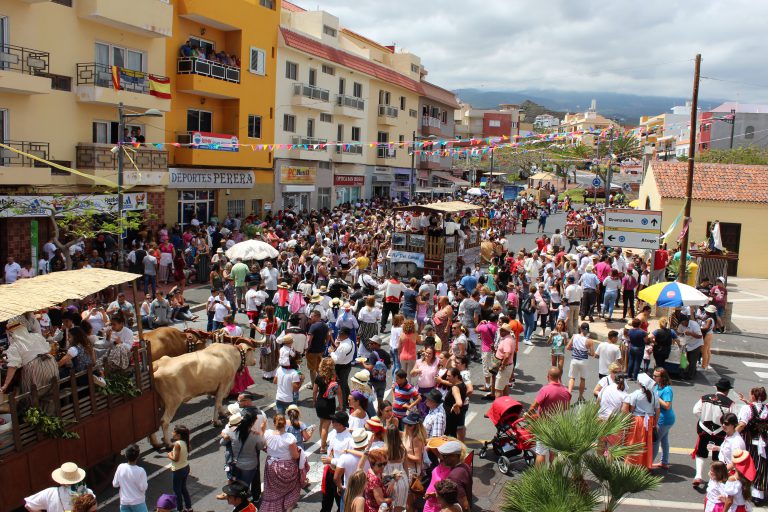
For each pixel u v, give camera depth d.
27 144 21.12
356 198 45.66
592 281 19.62
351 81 43.44
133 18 23.66
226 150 30.06
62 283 9.14
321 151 39.22
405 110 51.59
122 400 9.44
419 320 16.34
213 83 28.89
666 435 10.18
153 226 26.28
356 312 15.42
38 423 7.87
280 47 34.78
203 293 22.25
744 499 8.01
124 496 7.51
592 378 14.67
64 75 22.36
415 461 7.90
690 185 19.00
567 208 56.75
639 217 20.34
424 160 55.12
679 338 14.98
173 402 10.40
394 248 24.47
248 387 13.45
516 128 109.44
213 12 28.72
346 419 8.07
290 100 36.28
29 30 21.00
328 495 8.12
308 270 20.86
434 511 6.97
